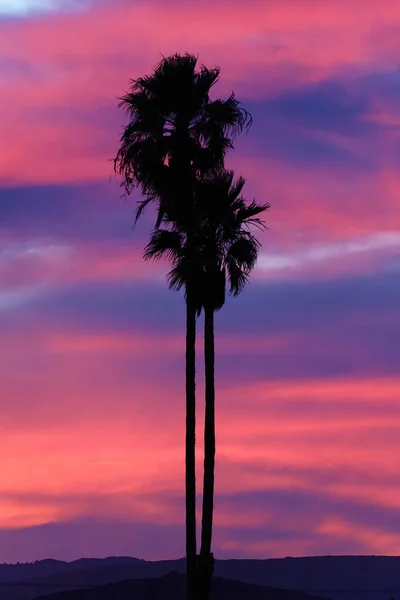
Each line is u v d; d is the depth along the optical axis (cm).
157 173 6738
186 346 6569
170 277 6606
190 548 6309
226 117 6769
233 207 6681
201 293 6550
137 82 6838
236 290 6688
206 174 6788
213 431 6494
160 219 6744
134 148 6750
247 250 6650
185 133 6781
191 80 6794
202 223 6669
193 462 6425
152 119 6762
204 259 6556
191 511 6353
